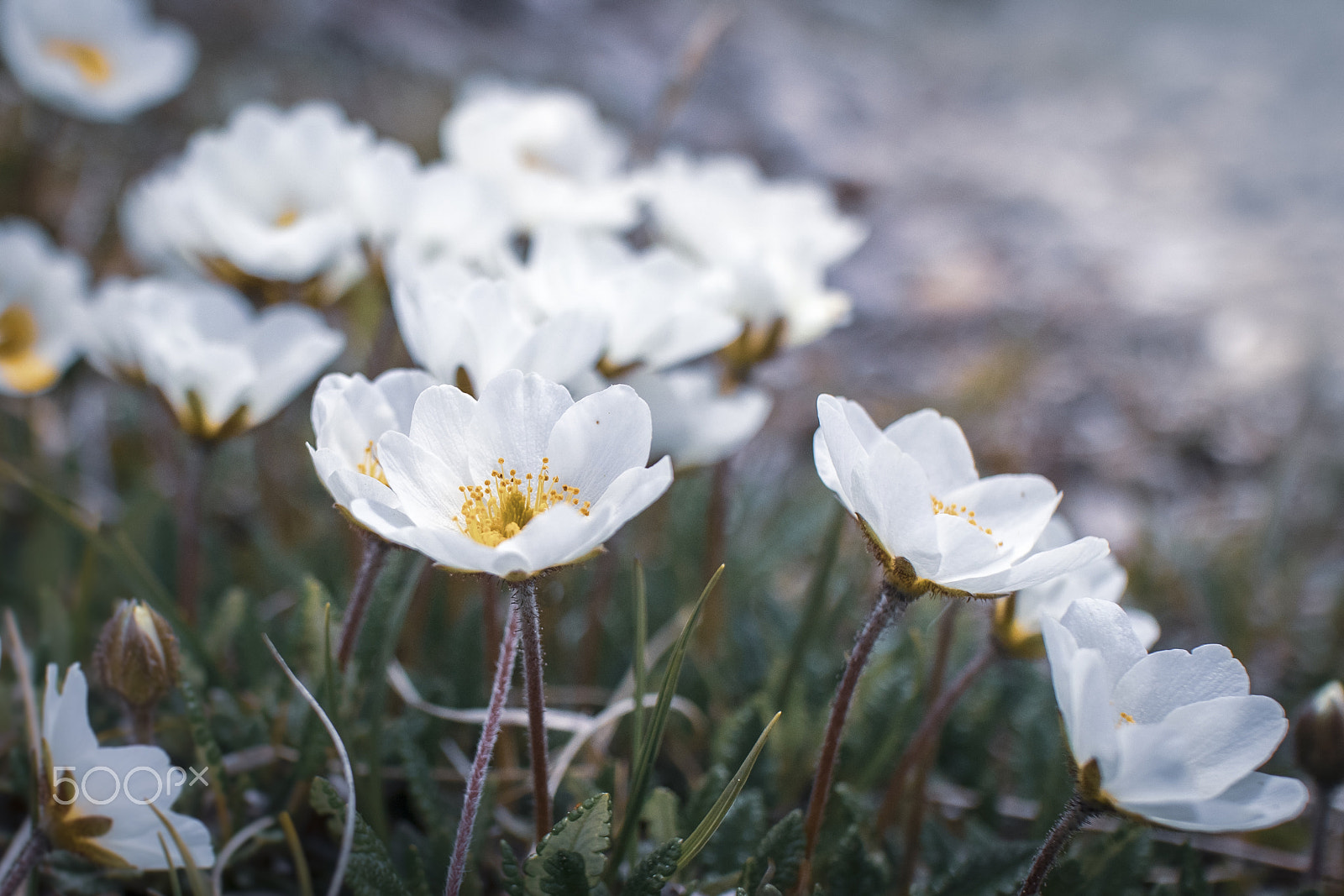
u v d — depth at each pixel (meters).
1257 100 1.42
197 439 0.28
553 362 0.24
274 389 0.28
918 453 0.24
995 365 0.54
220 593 0.34
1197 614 0.40
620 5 1.14
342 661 0.26
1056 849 0.22
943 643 0.29
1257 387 0.60
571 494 0.22
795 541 0.38
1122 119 1.30
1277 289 0.74
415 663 0.31
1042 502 0.24
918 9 1.80
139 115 0.63
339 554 0.34
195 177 0.30
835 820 0.28
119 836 0.23
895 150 1.02
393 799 0.29
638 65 0.97
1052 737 0.31
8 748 0.28
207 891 0.24
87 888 0.25
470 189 0.30
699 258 0.32
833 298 0.30
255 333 0.29
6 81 0.55
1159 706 0.22
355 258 0.31
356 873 0.23
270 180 0.31
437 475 0.22
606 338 0.27
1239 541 0.43
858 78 1.25
